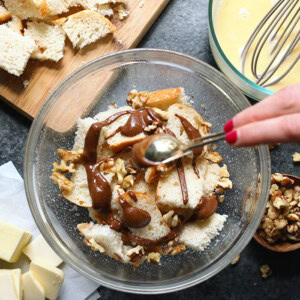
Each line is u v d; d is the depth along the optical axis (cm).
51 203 52
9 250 53
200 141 38
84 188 50
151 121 50
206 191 50
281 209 54
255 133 36
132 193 47
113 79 54
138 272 51
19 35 55
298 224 54
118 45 58
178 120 50
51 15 58
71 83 51
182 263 52
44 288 54
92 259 51
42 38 57
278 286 56
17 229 54
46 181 52
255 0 57
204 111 55
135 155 37
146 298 56
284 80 56
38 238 55
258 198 49
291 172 58
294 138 35
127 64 53
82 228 49
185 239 49
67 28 56
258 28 54
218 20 57
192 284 48
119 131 49
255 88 52
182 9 60
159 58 52
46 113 51
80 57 58
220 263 49
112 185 50
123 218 48
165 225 48
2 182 56
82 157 50
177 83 55
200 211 48
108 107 55
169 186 48
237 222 52
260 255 57
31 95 57
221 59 53
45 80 57
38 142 51
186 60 51
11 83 56
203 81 53
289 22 53
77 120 52
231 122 38
